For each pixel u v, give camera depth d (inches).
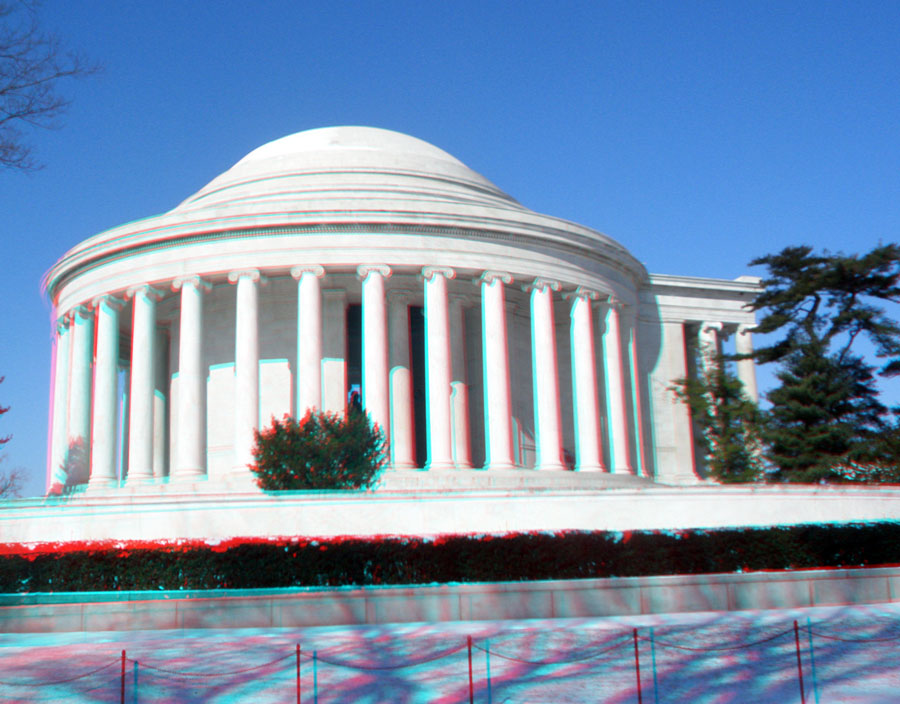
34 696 815.7
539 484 2237.9
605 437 2659.9
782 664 910.4
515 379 2623.0
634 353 2714.1
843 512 1952.5
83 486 2396.7
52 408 2849.4
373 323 2295.8
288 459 1862.7
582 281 2519.7
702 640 1035.3
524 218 2427.4
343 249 2327.8
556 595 1221.1
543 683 838.5
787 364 2461.9
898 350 2431.1
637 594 1240.2
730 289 2987.2
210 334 2517.2
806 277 2496.3
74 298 2578.7
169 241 2384.4
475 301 2598.4
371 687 827.4
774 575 1285.7
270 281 2472.9
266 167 2763.3
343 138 2913.4
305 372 2269.9
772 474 2395.4
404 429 2427.4
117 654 1000.2
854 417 2428.6
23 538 1854.1
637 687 806.5
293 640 1070.4
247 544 1302.9
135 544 1339.8
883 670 878.4
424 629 1135.0
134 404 2354.8
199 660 956.0
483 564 1310.3
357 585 1290.6
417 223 2347.4
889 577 1344.7
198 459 2298.2
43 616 1181.1
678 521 1886.1
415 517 1820.9
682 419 2834.6
